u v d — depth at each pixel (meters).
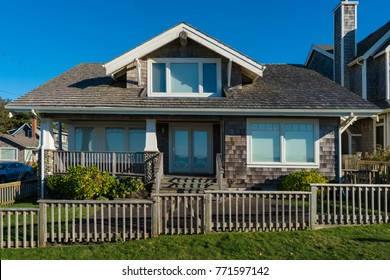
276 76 16.44
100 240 7.26
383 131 17.95
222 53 13.74
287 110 12.53
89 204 7.29
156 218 7.39
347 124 13.05
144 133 15.88
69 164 13.51
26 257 6.58
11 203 12.53
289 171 13.20
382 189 8.30
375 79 18.73
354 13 19.88
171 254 6.56
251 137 13.31
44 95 13.50
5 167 24.23
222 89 14.11
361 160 14.77
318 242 7.00
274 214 8.80
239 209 9.49
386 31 18.81
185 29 13.89
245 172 13.28
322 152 13.21
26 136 44.28
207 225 7.49
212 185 12.72
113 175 13.10
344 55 19.86
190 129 15.91
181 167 15.86
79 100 13.11
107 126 15.91
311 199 7.82
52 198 12.61
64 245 7.18
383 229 7.72
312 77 16.39
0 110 61.69
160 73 14.30
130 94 13.91
